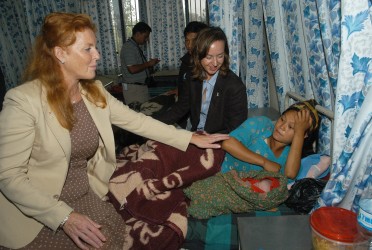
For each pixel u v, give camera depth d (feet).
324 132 5.90
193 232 4.64
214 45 5.73
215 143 5.24
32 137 3.69
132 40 13.87
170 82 19.57
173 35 20.71
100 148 4.65
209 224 4.74
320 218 3.33
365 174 4.04
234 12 6.81
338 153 4.17
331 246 3.07
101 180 4.72
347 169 4.00
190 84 6.67
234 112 6.26
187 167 5.06
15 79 15.93
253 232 3.51
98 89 4.48
